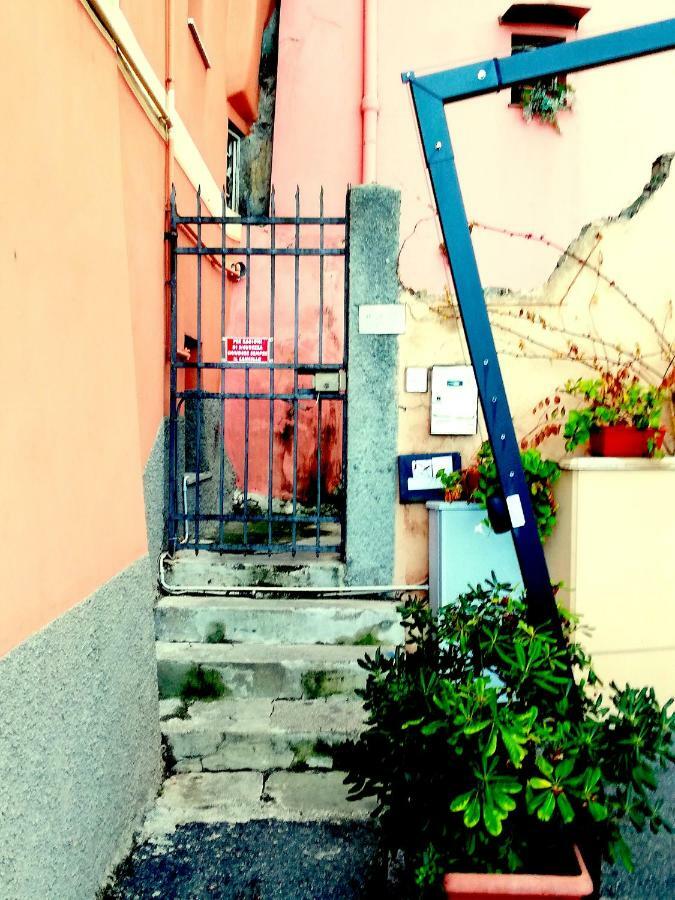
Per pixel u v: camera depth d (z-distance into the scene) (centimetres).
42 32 234
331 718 345
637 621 348
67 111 256
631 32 227
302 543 505
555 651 221
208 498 583
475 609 246
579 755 200
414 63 703
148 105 389
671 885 275
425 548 410
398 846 218
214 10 590
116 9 312
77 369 256
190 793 319
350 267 406
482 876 195
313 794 316
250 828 293
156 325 403
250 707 356
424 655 242
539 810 185
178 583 418
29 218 218
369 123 689
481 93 230
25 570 204
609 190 703
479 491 375
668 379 397
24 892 194
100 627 266
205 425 573
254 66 669
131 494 321
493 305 399
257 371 682
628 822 294
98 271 286
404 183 697
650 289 401
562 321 399
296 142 710
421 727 206
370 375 407
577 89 703
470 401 403
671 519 349
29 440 211
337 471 680
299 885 260
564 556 354
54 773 217
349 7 708
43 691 211
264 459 684
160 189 418
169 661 362
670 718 206
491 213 700
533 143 702
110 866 264
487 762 196
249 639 391
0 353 195
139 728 307
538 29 700
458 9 701
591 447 377
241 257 683
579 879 193
